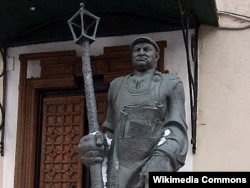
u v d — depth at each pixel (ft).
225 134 20.59
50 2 21.80
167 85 15.19
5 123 23.39
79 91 23.06
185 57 21.48
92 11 22.81
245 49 21.21
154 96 14.92
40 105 23.49
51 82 23.02
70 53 22.97
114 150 14.74
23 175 22.61
